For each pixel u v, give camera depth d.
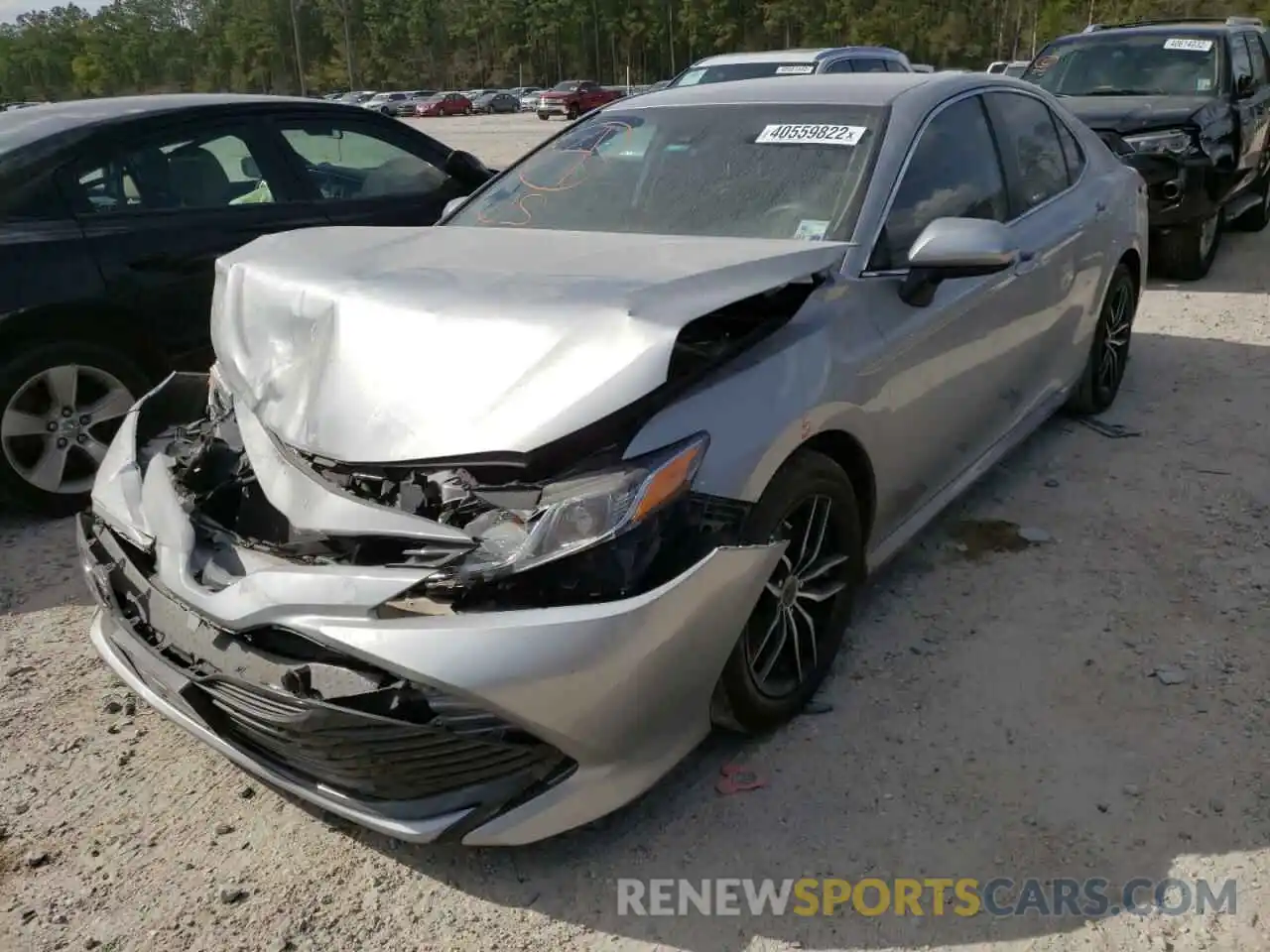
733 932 2.45
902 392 3.35
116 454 3.25
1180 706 3.16
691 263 2.87
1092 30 9.79
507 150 24.12
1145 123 8.02
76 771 3.09
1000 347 4.03
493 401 2.51
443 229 3.57
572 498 2.43
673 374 2.72
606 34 91.31
